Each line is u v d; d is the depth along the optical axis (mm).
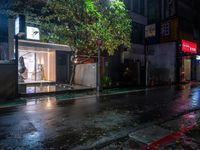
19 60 18859
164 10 31297
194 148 5418
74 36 18328
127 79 25328
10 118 8773
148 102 12930
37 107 11078
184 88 22188
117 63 25875
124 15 19422
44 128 7445
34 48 18906
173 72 30172
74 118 8836
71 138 6465
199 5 36969
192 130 6953
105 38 17672
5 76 13227
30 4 18609
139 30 30344
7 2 17406
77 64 20688
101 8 18531
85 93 16609
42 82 19812
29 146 5848
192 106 11719
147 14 31984
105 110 10477
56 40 18391
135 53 29219
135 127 7633
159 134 6590
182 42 30281
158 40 31562
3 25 17391
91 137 6555
